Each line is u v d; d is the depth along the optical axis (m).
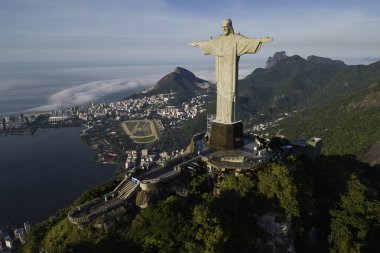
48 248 47.25
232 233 47.09
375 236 63.12
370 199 66.44
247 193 52.03
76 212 47.75
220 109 62.69
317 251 58.81
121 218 46.66
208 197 50.38
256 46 56.12
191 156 60.16
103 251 42.34
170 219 43.56
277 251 51.28
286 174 52.97
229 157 56.47
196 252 42.41
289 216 51.75
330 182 65.19
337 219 59.38
